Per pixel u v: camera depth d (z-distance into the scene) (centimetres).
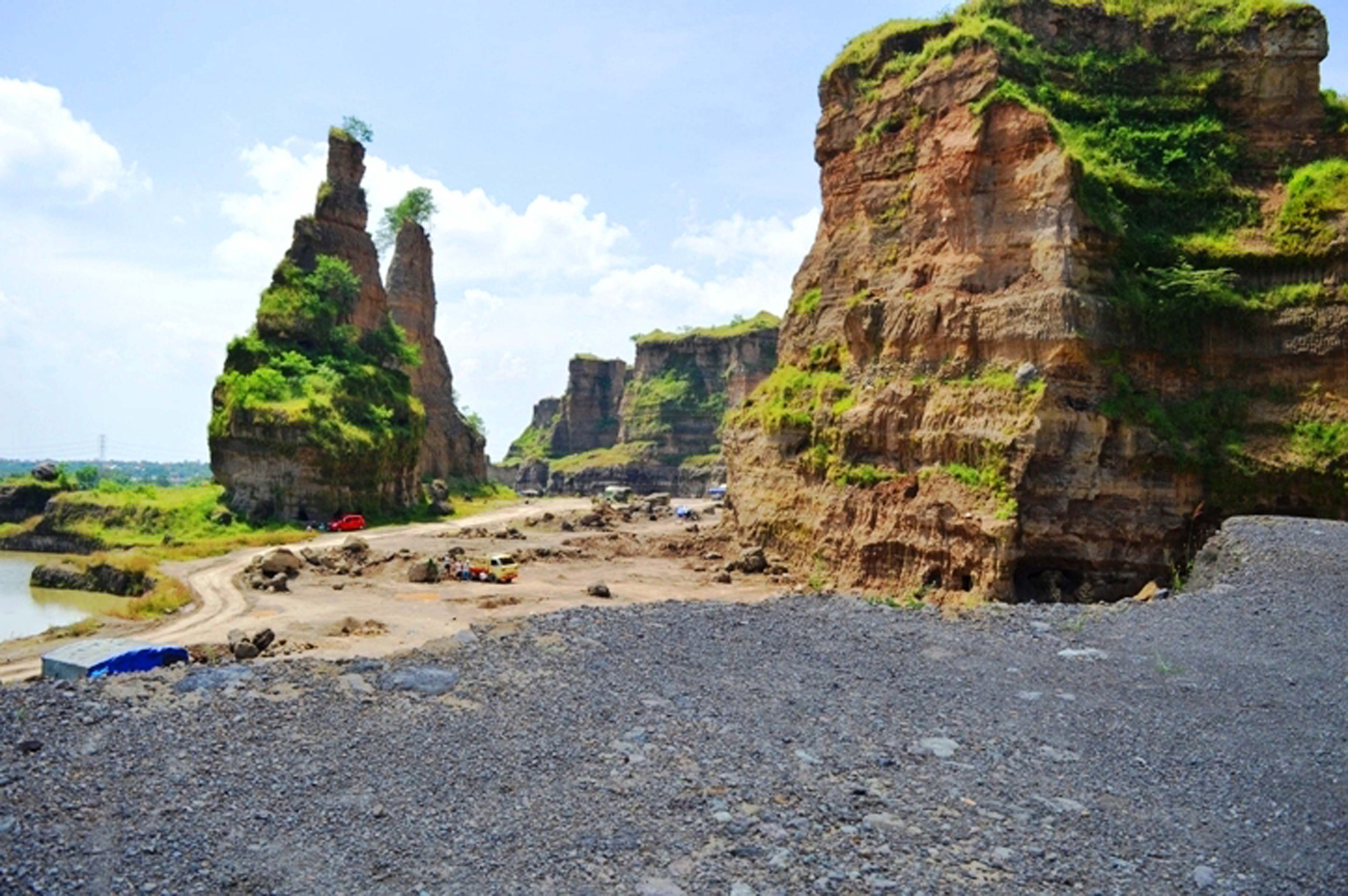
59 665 2269
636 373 18175
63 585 5897
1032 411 3672
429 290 13225
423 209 13112
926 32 4903
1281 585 2552
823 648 2155
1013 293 3953
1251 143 4241
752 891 1112
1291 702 1789
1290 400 3766
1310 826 1300
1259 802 1373
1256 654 2073
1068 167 3831
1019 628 2330
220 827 1243
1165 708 1766
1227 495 3656
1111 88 4394
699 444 16712
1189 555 3619
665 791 1373
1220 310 3841
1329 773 1472
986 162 4181
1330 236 3784
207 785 1358
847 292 5131
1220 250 3953
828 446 4800
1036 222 3938
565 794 1360
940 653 2123
